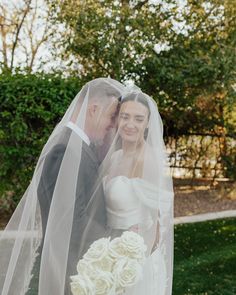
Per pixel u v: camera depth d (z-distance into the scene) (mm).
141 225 1949
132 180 1962
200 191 9516
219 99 8523
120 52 7238
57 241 1809
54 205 1825
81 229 1818
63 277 1797
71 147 1865
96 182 1877
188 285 4156
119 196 1906
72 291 1705
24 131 5680
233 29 7750
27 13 10852
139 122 2035
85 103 1999
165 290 2049
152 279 1955
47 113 5656
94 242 1783
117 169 1958
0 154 5777
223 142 9719
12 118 5676
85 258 1751
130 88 2168
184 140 10078
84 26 7191
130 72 7613
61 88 5727
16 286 1907
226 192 9016
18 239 1938
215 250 5344
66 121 1997
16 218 2037
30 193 1957
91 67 7723
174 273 4496
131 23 7199
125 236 1809
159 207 2010
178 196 8984
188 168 10227
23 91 5645
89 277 1711
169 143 10023
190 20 7895
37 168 1959
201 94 7957
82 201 1831
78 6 7422
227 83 7539
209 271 4574
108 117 2027
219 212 7566
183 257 5066
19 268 1919
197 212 7672
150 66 7527
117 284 1726
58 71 7066
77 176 1837
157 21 7738
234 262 4871
